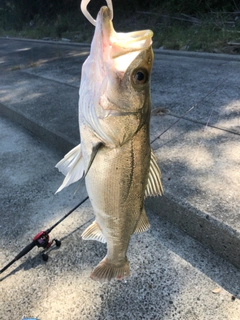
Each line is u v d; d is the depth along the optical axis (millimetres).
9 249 546
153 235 549
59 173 746
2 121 1056
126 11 2580
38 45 2451
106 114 306
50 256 527
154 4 2432
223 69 1188
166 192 551
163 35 1849
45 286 477
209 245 511
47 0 3520
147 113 321
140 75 297
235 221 473
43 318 432
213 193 534
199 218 505
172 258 503
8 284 484
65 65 1582
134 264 498
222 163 610
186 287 457
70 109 955
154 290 457
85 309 440
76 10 3145
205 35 1614
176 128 765
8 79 1400
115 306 440
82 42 2248
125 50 289
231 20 1779
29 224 599
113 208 342
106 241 373
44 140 896
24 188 702
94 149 312
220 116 801
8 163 803
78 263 510
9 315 439
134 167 330
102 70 300
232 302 431
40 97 1099
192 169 603
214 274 472
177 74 1189
